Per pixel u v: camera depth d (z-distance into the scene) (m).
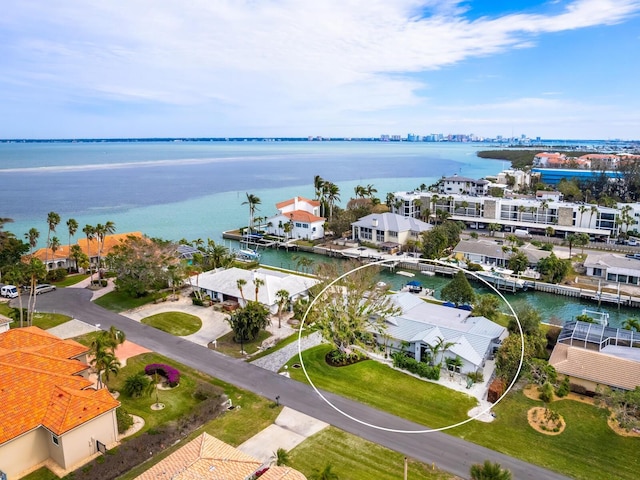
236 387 47.91
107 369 43.00
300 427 41.00
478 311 63.28
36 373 39.78
